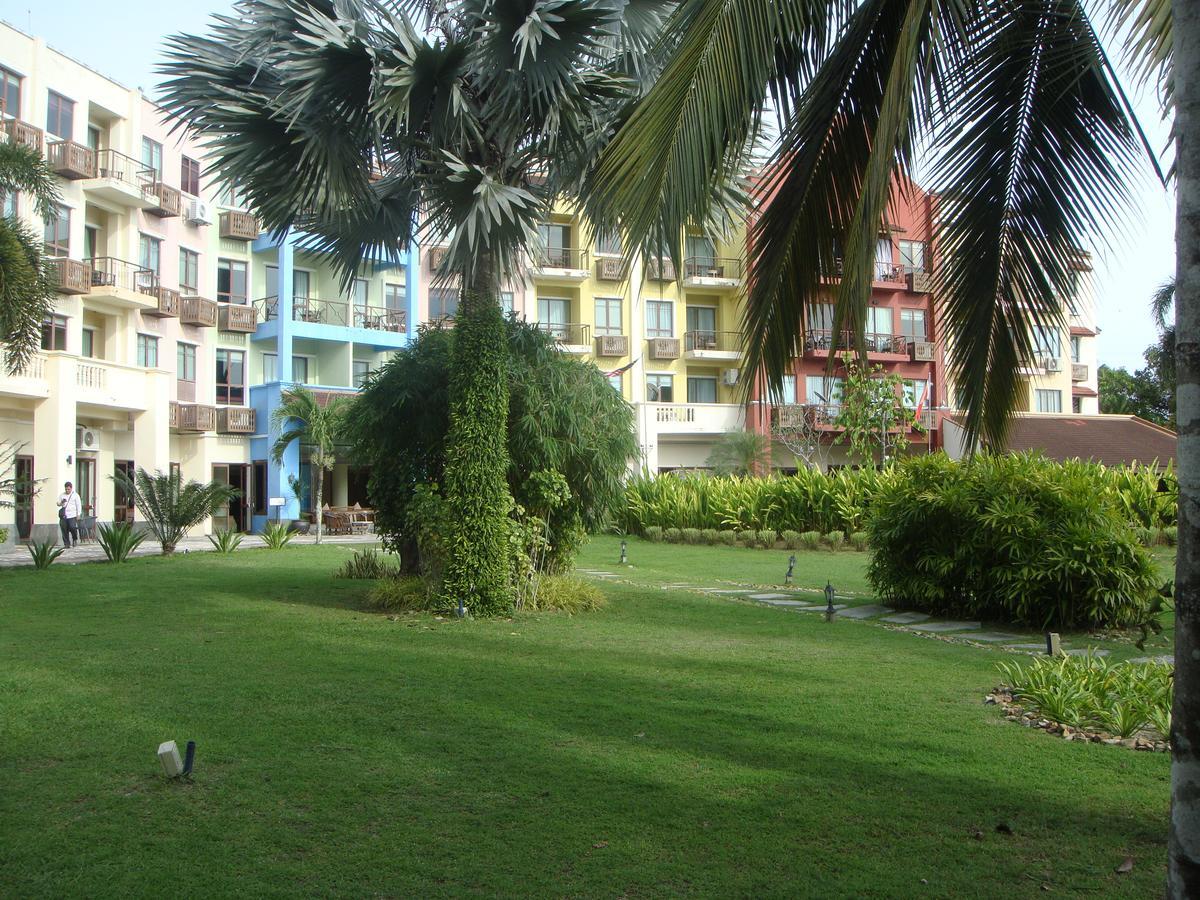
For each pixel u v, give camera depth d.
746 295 5.31
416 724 5.32
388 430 11.38
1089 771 4.61
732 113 4.38
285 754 4.71
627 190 4.23
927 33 4.58
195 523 18.88
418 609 10.16
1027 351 6.06
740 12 4.32
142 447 26.75
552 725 5.34
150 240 29.03
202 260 31.16
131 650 7.62
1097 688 5.98
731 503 24.89
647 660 7.54
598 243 9.80
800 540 22.56
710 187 4.39
